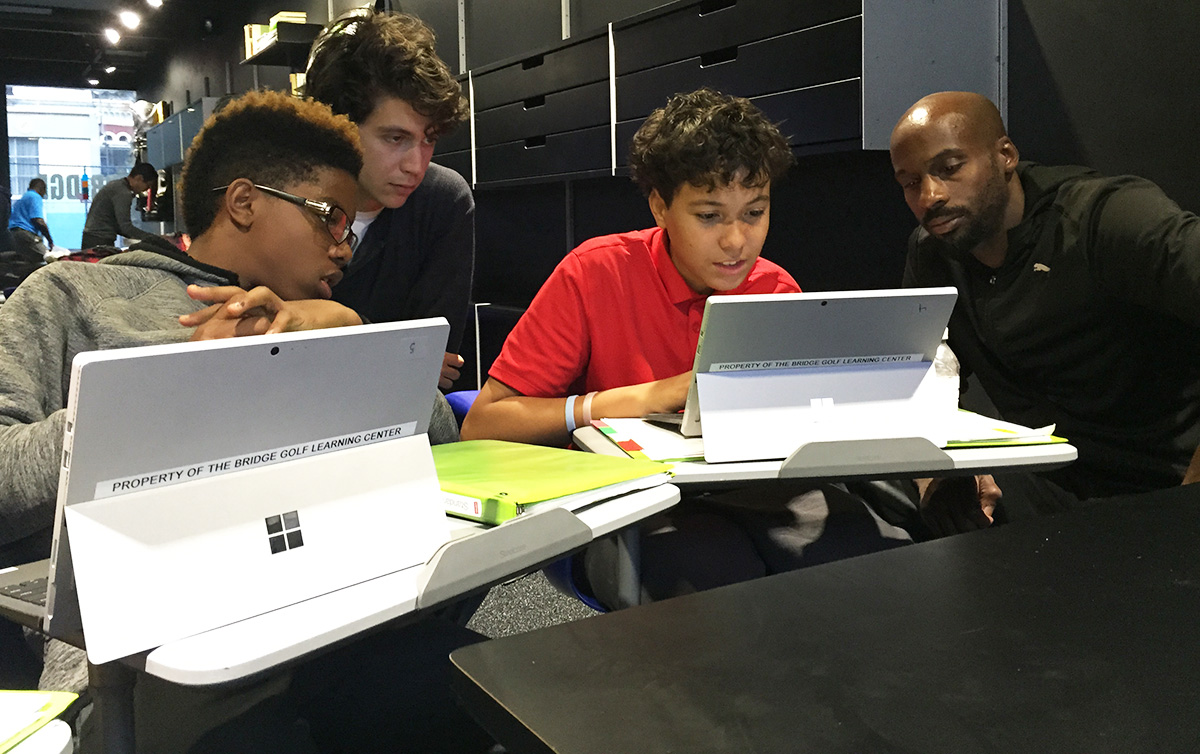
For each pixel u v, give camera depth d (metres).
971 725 0.41
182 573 0.64
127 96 10.69
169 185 6.51
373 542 0.76
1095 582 0.58
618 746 0.40
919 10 2.10
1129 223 1.48
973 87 2.20
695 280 1.46
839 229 2.60
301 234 1.02
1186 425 1.62
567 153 3.11
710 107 1.35
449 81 1.64
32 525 0.85
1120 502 0.75
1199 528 0.68
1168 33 1.91
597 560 1.07
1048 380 1.71
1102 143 2.06
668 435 1.19
